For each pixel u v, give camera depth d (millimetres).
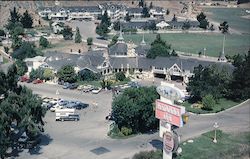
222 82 177625
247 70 175375
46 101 170875
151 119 137500
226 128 143250
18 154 121250
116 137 135750
